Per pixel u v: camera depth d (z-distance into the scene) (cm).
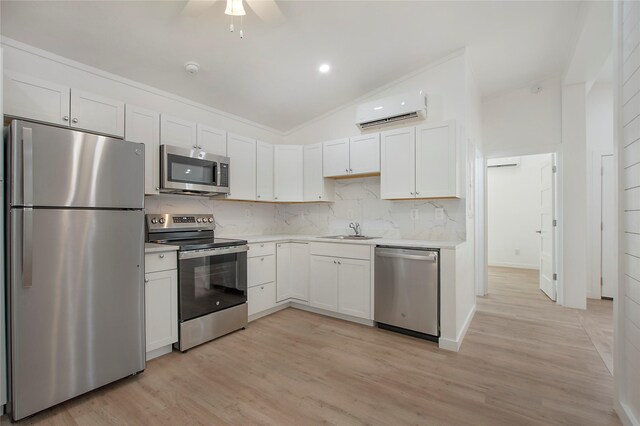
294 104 383
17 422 168
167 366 229
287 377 214
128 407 182
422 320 271
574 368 226
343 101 385
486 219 427
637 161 161
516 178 636
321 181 381
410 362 235
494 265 659
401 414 175
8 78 199
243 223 395
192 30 239
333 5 233
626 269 172
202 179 302
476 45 302
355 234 376
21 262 167
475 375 216
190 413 176
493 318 335
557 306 378
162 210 312
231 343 270
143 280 219
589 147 415
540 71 364
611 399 188
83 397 192
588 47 282
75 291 186
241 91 340
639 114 158
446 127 293
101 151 197
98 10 210
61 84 244
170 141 286
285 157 392
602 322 322
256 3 189
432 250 267
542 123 393
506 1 241
